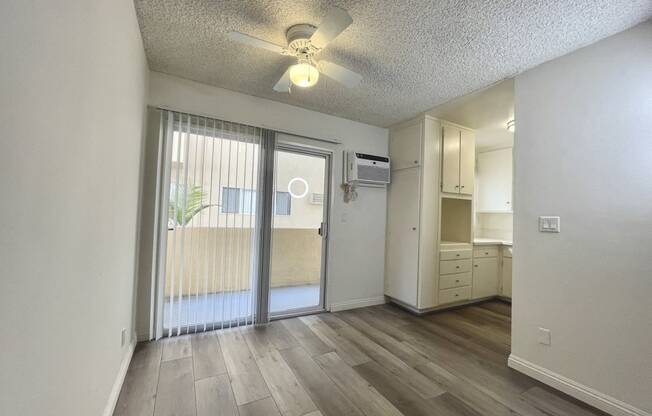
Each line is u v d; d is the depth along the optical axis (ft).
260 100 9.57
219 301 8.82
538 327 6.59
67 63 2.79
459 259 11.74
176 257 8.25
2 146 1.89
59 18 2.61
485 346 8.20
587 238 5.90
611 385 5.44
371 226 11.98
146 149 7.86
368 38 6.21
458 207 12.84
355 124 11.67
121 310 5.71
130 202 6.17
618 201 5.51
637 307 5.21
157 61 7.53
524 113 7.22
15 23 1.99
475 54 6.72
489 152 15.03
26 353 2.29
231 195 8.94
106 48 3.93
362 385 6.15
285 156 10.62
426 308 10.92
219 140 8.81
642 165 5.25
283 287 10.80
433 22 5.65
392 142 12.31
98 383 4.25
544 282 6.54
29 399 2.34
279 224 10.62
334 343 8.15
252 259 9.25
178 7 5.49
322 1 5.25
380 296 12.16
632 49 5.47
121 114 4.89
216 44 6.74
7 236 2.00
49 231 2.61
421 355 7.57
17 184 2.09
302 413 5.24
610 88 5.73
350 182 11.34
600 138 5.81
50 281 2.66
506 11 5.26
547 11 5.22
